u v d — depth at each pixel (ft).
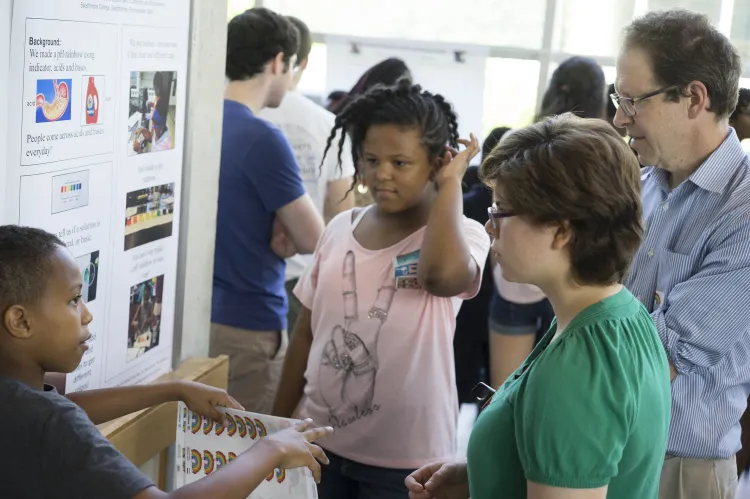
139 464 5.68
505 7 14.02
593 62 11.20
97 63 5.19
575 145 3.69
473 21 14.16
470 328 11.51
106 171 5.42
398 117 6.16
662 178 6.04
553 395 3.57
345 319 6.36
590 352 3.68
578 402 3.55
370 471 6.29
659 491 5.85
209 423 4.81
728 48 5.43
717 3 13.17
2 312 3.86
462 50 13.85
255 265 8.73
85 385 5.43
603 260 3.76
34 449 3.62
